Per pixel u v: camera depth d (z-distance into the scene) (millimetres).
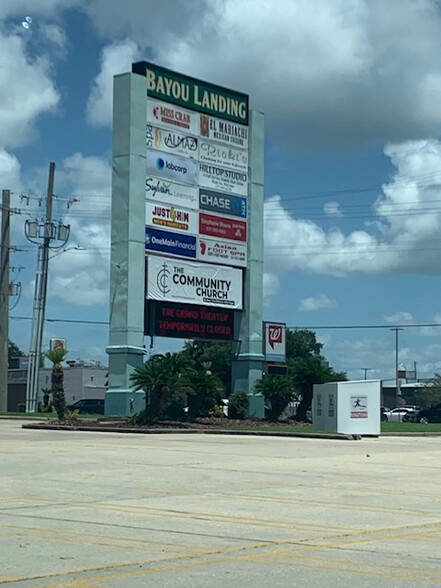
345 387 39125
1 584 9211
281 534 12469
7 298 64875
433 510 15133
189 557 10711
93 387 90125
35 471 20656
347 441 35875
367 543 11859
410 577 9781
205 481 19016
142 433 38562
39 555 10719
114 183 43062
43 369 90000
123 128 42938
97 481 18719
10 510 14398
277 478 19844
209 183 46031
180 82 45031
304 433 37969
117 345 42406
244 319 47250
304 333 103938
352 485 18688
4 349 64312
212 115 46375
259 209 48094
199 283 45250
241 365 47250
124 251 42500
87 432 38938
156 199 43625
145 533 12367
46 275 63094
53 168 63031
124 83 43062
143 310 42812
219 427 41531
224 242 46469
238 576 9719
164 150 44125
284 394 46156
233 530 12727
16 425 45875
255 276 47531
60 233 65188
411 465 23750
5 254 64750
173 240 44156
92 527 12805
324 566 10305
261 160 48438
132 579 9484
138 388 41250
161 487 17812
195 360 46719
